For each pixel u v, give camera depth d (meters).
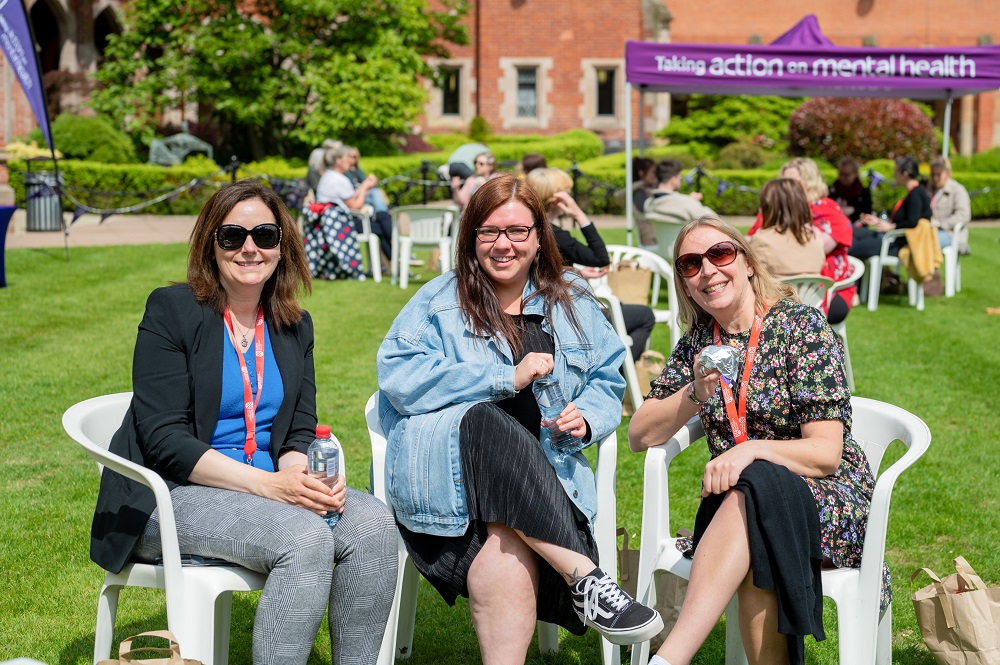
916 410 6.19
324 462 2.71
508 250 3.05
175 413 2.78
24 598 3.53
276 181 15.86
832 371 2.88
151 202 15.52
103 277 10.33
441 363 3.02
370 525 2.74
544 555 2.73
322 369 6.86
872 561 2.71
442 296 3.16
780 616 2.59
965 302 10.36
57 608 3.49
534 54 30.48
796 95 11.91
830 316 6.55
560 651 3.33
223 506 2.68
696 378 2.92
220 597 2.89
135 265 11.23
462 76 30.73
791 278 6.09
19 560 3.82
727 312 3.04
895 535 4.24
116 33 27.20
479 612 2.77
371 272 11.59
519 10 30.34
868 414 3.24
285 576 2.55
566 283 3.21
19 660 1.57
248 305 2.97
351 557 2.71
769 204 6.20
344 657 2.73
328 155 11.04
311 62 23.45
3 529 4.09
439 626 3.48
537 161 9.20
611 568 3.02
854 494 2.86
